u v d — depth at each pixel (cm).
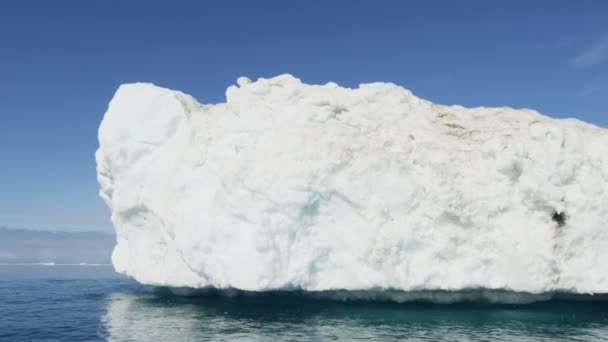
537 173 2202
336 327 1927
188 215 2459
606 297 2370
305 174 2244
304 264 2225
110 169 2942
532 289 2116
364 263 2223
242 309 2400
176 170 2688
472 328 1905
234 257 2277
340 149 2280
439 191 2216
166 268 2703
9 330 2073
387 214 2241
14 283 4641
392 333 1819
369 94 2633
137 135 2795
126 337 1873
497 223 2217
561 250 2172
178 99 2867
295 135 2355
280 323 2022
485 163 2308
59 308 2716
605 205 2198
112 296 3297
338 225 2273
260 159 2348
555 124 2342
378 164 2273
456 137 2456
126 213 2872
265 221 2256
